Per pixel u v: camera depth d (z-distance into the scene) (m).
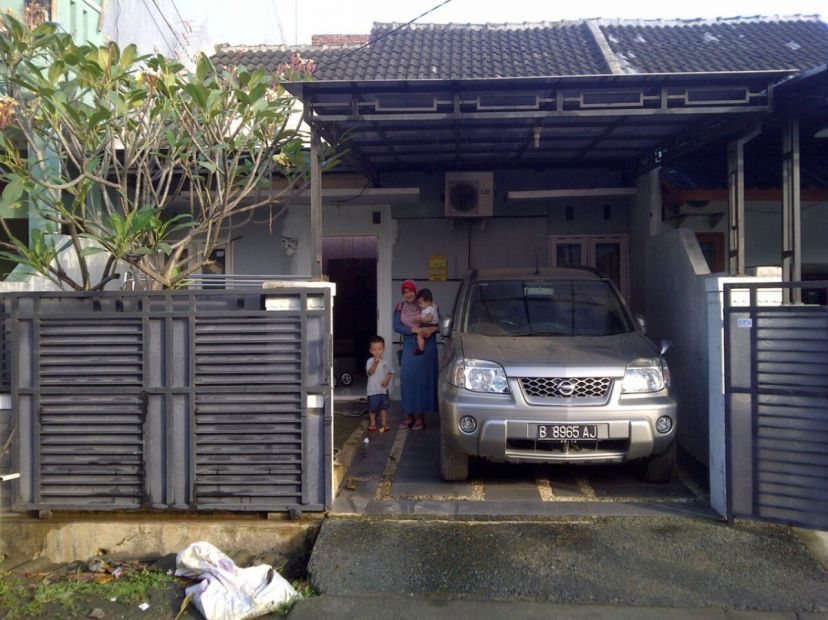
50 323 5.54
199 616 4.52
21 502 5.55
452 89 6.16
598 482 6.30
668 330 7.82
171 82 6.11
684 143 7.72
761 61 7.86
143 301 5.49
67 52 5.71
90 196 7.05
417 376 8.16
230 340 5.46
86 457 5.53
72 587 4.83
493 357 5.98
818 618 4.25
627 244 9.71
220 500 5.50
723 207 8.84
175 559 5.16
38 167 6.55
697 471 6.56
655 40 8.79
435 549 4.93
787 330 5.06
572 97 6.33
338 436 8.09
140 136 6.47
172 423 5.49
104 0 9.16
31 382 5.55
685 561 4.75
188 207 9.14
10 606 4.61
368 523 5.30
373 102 6.48
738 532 5.09
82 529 5.48
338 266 11.60
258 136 6.59
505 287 7.31
